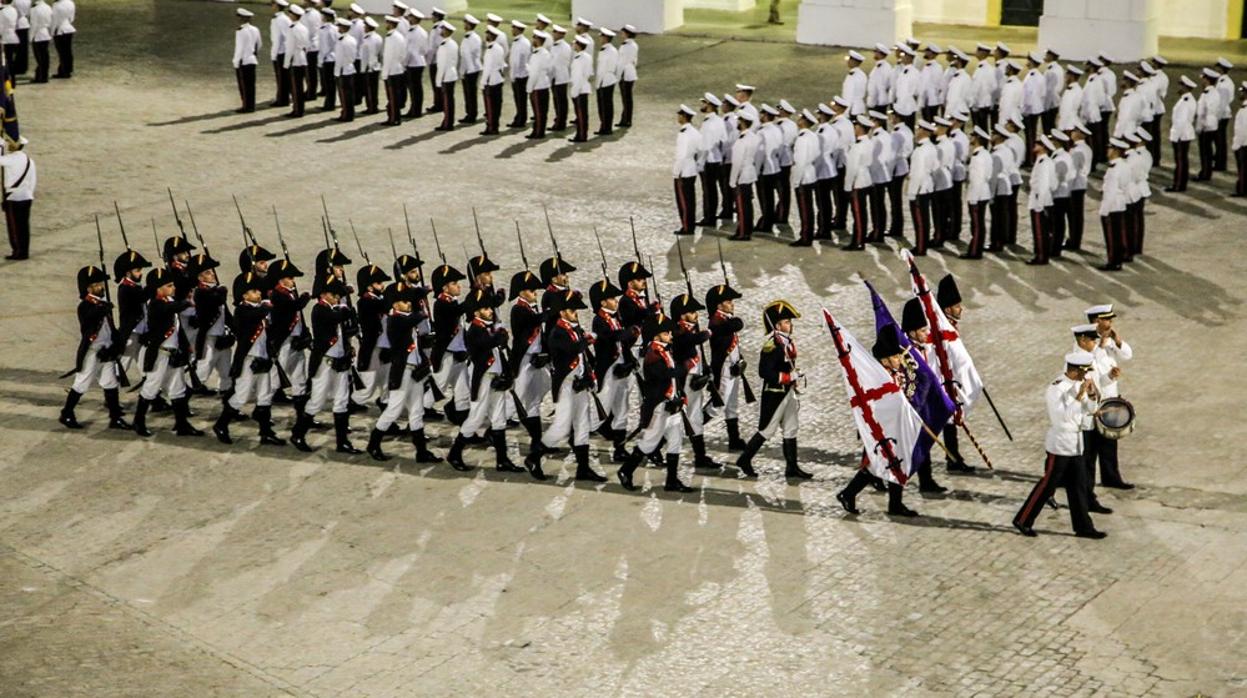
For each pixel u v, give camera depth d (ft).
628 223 92.48
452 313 64.08
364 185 99.55
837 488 60.29
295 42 115.75
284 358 64.69
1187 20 142.92
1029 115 105.81
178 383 64.90
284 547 55.52
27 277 83.71
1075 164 86.12
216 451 64.18
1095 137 104.83
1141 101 101.50
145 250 87.20
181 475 61.77
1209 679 46.21
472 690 46.39
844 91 107.14
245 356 63.82
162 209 94.58
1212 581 52.01
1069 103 102.78
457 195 97.45
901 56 108.27
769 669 47.21
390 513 58.23
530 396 61.46
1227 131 111.55
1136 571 52.85
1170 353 72.13
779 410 60.18
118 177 101.45
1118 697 45.34
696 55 137.28
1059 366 70.95
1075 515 55.42
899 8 137.59
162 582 53.11
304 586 52.75
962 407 61.62
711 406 64.80
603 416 62.03
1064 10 132.36
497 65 110.63
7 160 84.84
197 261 67.82
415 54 115.03
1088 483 56.59
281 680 47.11
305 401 64.44
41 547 55.62
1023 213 95.14
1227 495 58.29
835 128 90.38
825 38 139.74
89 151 107.55
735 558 54.34
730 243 89.71
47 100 122.01
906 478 57.00
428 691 46.39
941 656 47.70
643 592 51.98
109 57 136.67
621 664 47.65
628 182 100.78
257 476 61.72
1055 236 86.63
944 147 87.51
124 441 65.00
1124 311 77.82
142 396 65.05
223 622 50.52
